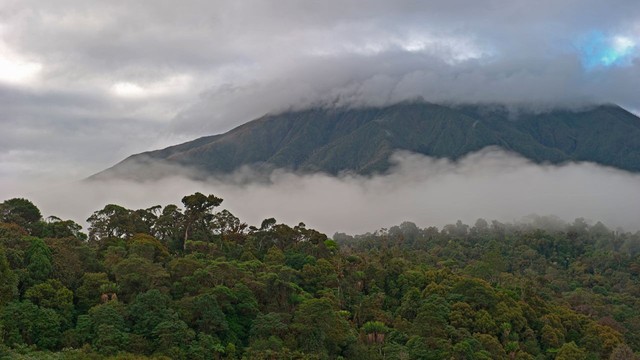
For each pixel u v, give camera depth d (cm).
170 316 9538
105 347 8850
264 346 9700
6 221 12725
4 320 8938
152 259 12138
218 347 9438
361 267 14925
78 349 8869
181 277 11106
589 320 14800
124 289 10350
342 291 13450
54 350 9100
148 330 9325
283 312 10944
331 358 10362
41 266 10262
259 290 11212
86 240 13938
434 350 10769
